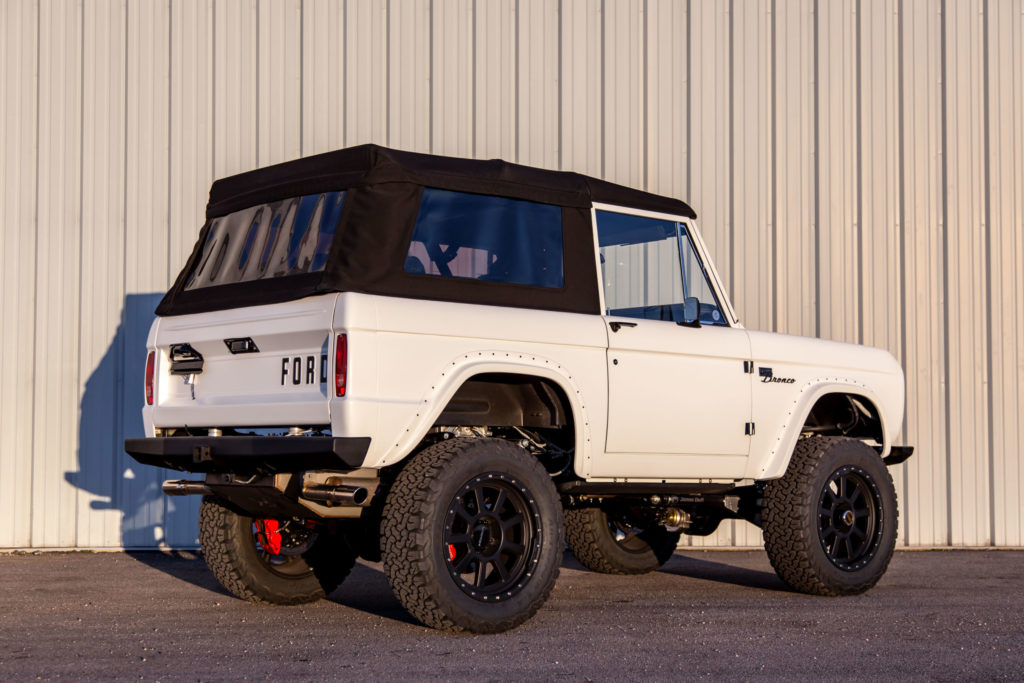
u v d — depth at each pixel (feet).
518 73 29.81
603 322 17.80
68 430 28.68
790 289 30.09
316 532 19.45
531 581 16.37
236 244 17.72
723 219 30.09
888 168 30.50
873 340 30.19
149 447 17.30
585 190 18.28
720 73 30.27
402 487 15.70
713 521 23.35
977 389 30.45
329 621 17.39
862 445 21.30
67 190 29.14
